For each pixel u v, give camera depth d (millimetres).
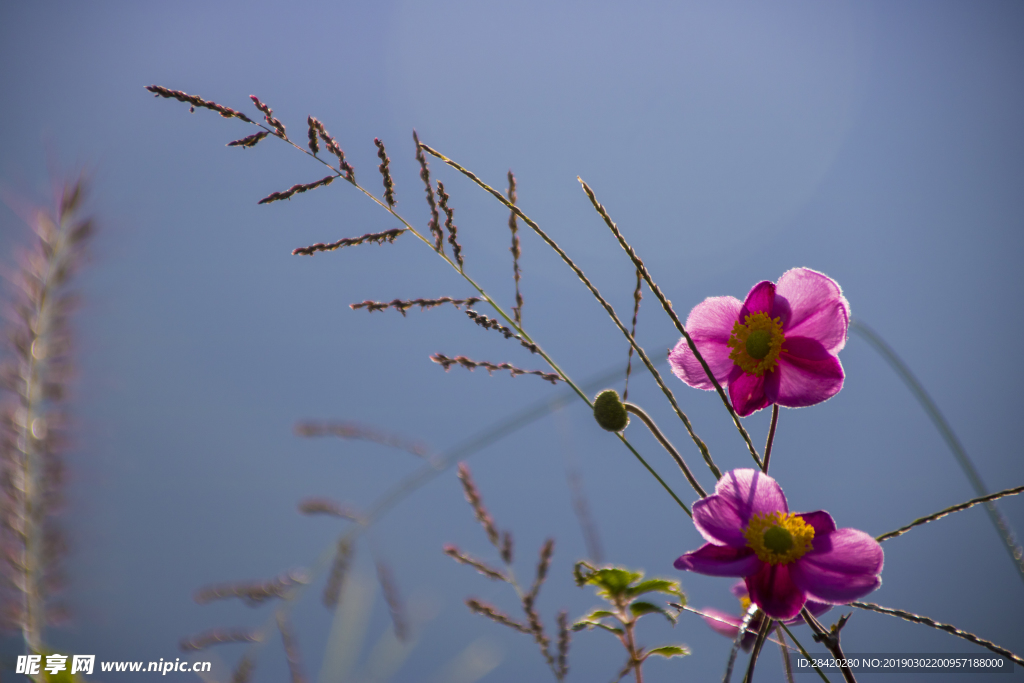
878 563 810
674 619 840
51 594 837
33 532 835
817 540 817
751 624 823
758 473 830
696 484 835
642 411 837
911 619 816
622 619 845
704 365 823
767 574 814
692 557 818
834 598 805
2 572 830
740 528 821
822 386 846
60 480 844
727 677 781
